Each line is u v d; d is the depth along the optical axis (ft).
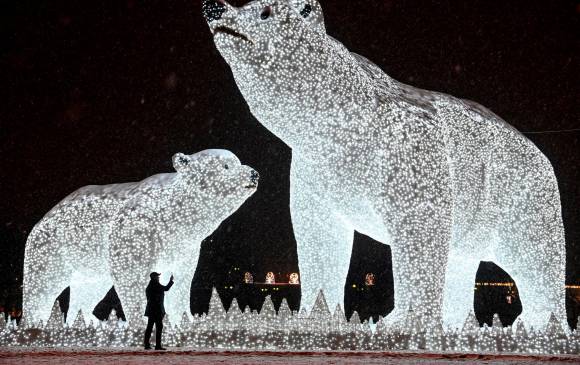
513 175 31.89
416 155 27.25
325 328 27.81
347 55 28.35
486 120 31.53
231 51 26.35
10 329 30.30
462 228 30.58
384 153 27.09
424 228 26.89
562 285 32.45
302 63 26.40
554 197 32.86
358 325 28.73
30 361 22.72
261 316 28.94
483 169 30.81
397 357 24.85
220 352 26.16
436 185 27.32
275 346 27.73
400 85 30.50
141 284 32.94
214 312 29.71
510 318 68.33
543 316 31.91
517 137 32.50
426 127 27.86
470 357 24.88
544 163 33.01
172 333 29.25
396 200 26.91
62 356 25.35
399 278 27.04
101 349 27.73
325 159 27.43
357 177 27.22
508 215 32.04
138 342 29.60
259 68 26.30
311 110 26.76
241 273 84.53
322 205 29.68
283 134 27.61
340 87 26.96
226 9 26.14
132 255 32.81
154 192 34.04
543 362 23.47
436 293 26.94
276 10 26.32
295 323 28.22
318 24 27.27
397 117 27.53
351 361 22.88
